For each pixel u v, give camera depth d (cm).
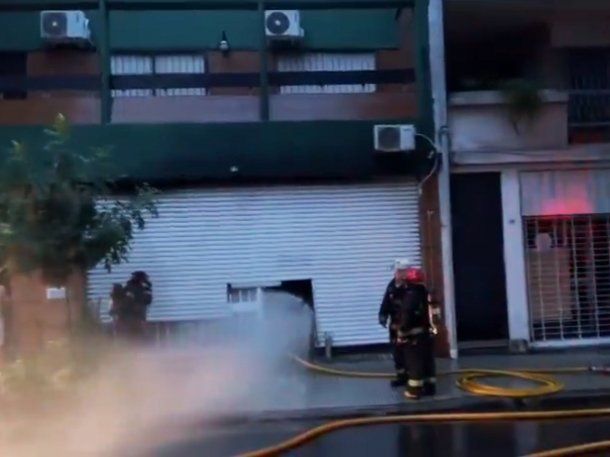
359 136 1642
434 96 1655
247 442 1051
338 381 1407
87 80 1645
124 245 1371
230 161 1617
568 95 1716
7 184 1266
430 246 1648
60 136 1324
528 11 1764
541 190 1686
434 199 1648
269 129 1627
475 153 1655
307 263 1644
